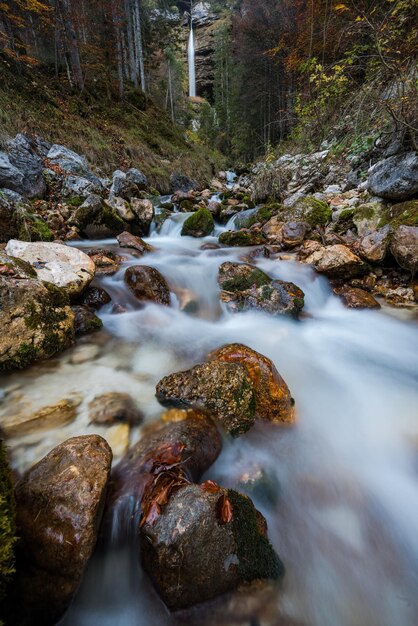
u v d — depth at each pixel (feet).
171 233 30.91
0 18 45.73
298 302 16.16
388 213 19.40
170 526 5.17
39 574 4.80
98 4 68.54
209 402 8.59
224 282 18.06
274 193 35.50
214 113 120.67
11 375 9.89
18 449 7.19
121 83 68.54
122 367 11.14
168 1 143.64
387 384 11.75
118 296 15.96
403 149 19.74
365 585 6.10
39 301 10.79
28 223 20.84
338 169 31.45
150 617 5.28
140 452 7.16
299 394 10.84
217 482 7.42
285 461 8.29
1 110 33.73
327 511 7.32
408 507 7.50
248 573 5.49
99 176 41.52
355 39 28.07
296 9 53.72
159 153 61.31
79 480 5.38
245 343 13.44
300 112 35.55
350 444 9.13
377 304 16.74
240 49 81.71
